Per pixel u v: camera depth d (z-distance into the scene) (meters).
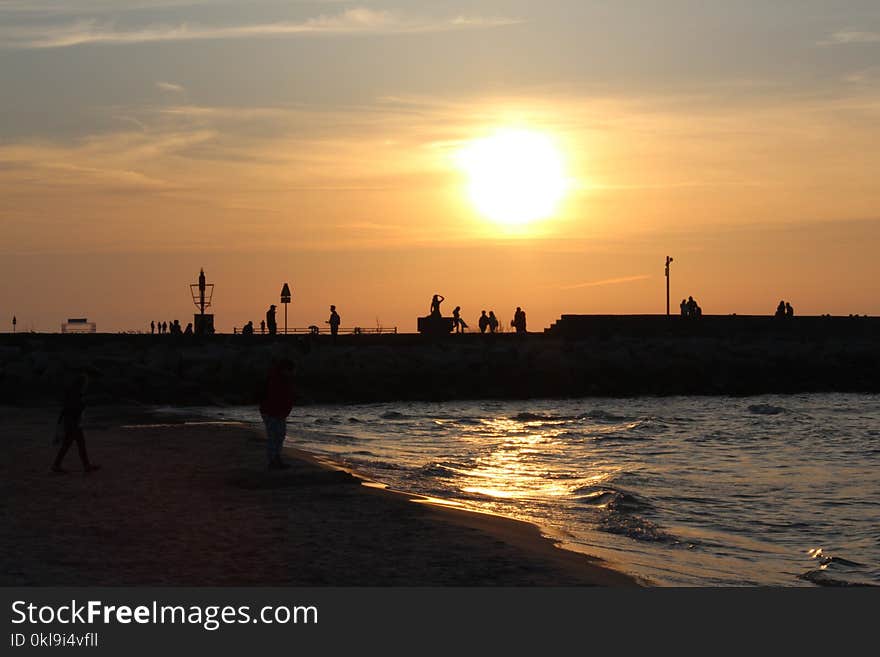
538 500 21.11
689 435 37.88
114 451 25.42
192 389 54.88
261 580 12.66
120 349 61.44
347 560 13.75
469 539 15.28
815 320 78.69
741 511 20.95
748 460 30.23
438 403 59.50
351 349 64.94
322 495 18.89
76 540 14.44
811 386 69.81
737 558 16.14
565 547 15.56
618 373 67.12
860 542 17.91
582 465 28.34
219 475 21.19
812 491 23.84
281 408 21.39
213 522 16.03
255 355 59.91
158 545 14.28
